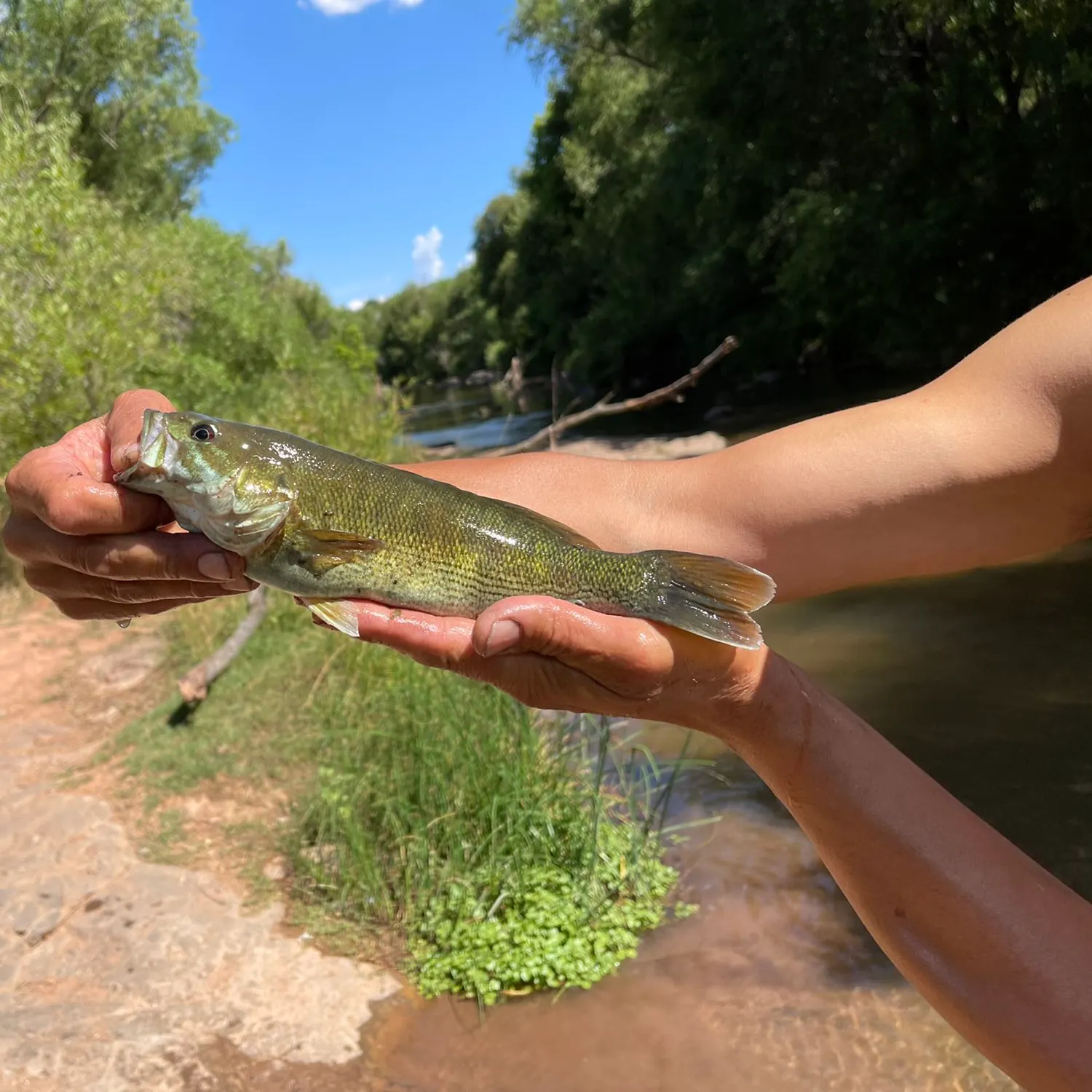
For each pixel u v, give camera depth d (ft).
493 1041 2.49
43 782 3.84
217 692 4.48
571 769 3.55
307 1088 2.34
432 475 1.75
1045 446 1.28
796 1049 2.37
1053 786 3.42
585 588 1.48
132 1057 2.41
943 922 1.11
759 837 3.32
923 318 11.44
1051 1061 1.04
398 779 3.26
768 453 1.47
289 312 17.67
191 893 3.09
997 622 5.03
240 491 1.57
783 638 5.32
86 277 7.02
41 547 1.42
